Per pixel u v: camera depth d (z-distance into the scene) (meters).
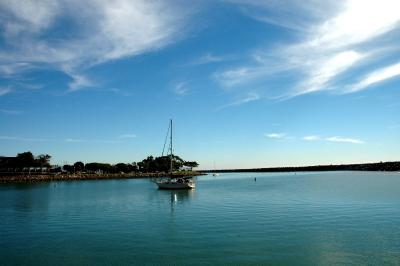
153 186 113.81
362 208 47.16
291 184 112.50
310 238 29.88
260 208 48.91
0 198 72.25
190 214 44.38
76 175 179.25
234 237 30.50
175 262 24.06
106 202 62.00
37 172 187.12
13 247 28.53
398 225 35.03
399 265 23.11
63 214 46.44
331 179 144.75
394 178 142.12
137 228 35.34
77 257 25.62
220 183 134.25
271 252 25.98
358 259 24.30
